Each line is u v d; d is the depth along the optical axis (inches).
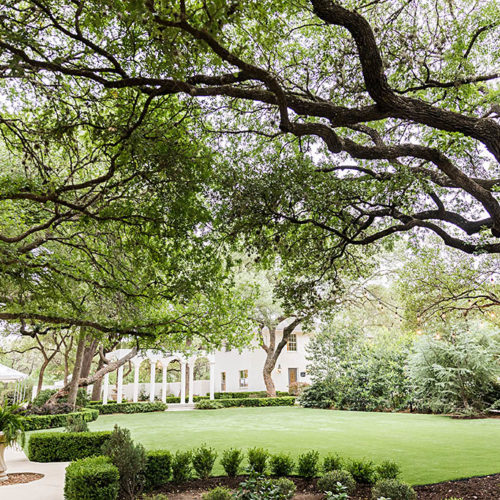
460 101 261.7
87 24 181.9
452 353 685.3
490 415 665.0
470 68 237.9
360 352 906.1
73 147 259.4
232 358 1379.2
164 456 289.1
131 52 208.2
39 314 377.1
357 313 1133.7
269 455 301.4
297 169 264.8
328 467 278.2
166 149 231.6
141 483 268.4
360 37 181.3
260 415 779.4
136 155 226.7
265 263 295.9
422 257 450.6
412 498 221.8
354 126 303.4
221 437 483.8
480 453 349.7
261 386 1253.7
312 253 314.0
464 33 246.7
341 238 318.3
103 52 186.9
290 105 211.0
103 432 437.4
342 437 462.0
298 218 287.1
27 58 178.4
